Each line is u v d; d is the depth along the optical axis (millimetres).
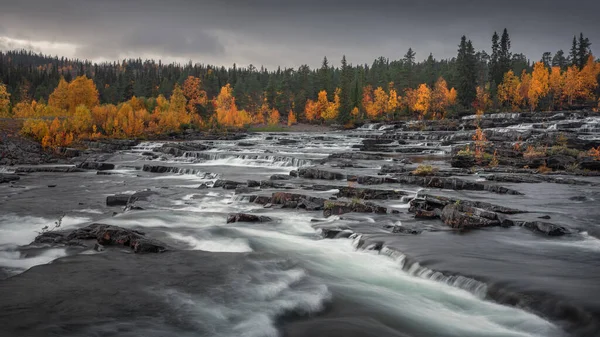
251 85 158250
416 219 19719
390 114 141500
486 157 42688
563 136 51875
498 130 65375
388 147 63500
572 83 125062
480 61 191375
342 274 12930
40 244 15477
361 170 37344
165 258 13891
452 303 10828
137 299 10359
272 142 75938
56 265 12930
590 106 126500
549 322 9492
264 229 18375
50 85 174625
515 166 40562
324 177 33156
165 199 26031
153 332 8711
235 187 30609
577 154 44094
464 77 136125
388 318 9953
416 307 10586
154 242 15164
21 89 152375
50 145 61094
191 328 9000
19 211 23453
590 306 9492
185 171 41656
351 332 9219
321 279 12430
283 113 159250
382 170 35312
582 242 15742
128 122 86000
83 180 37406
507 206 22078
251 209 22906
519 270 12258
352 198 23734
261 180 32500
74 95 107188
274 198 24156
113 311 9633
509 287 10898
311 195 24891
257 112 155375
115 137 80188
